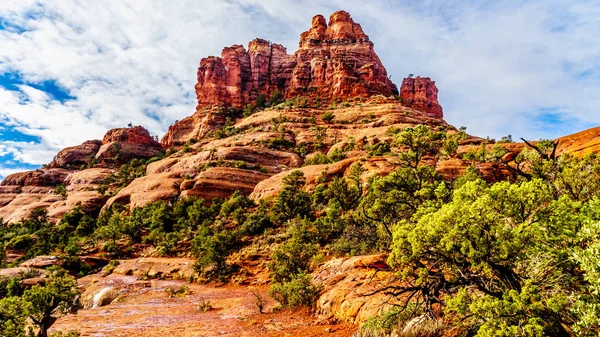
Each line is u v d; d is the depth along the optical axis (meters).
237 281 27.73
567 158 17.17
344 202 40.81
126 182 100.38
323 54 165.25
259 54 175.62
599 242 4.84
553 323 5.09
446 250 6.65
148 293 25.98
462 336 6.70
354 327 10.71
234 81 167.12
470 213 6.30
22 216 91.62
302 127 106.56
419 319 7.80
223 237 36.25
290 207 43.41
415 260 7.34
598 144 30.61
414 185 24.48
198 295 24.03
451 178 43.41
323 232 31.58
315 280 17.31
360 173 46.12
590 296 5.08
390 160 50.88
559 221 6.02
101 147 137.88
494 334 5.02
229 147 92.19
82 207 84.19
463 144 69.00
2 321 10.38
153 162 113.94
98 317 17.36
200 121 147.50
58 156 140.62
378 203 19.75
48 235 63.78
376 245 21.45
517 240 5.75
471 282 6.64
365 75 146.88
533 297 5.14
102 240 57.72
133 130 143.12
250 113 144.50
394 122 95.50
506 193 6.62
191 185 74.69
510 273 6.07
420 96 174.38
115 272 40.69
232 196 65.69
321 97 143.38
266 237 37.94
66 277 12.98
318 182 54.44
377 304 10.73
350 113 111.00
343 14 180.25
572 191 11.70
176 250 44.75
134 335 13.07
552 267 5.91
